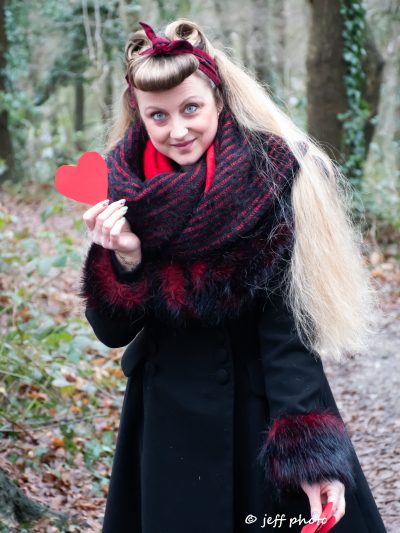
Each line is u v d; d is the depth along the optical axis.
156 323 2.26
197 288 2.07
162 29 2.42
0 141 13.91
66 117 17.36
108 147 2.41
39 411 4.27
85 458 3.88
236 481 2.21
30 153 14.35
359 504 2.21
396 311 7.07
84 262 2.18
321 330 2.13
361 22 9.63
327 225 2.15
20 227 9.40
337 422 2.05
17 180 13.87
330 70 9.72
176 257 2.08
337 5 9.52
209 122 2.10
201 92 2.08
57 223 9.62
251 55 13.80
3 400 4.21
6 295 5.06
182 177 2.04
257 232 2.06
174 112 2.07
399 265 8.69
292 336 2.11
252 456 2.19
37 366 4.34
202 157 2.13
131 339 2.29
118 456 2.37
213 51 2.18
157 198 2.04
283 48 14.19
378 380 5.68
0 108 13.51
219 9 13.59
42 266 4.27
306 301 2.10
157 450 2.23
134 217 2.08
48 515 3.22
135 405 2.34
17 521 3.12
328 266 2.14
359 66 9.73
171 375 2.24
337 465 1.99
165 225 2.05
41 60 14.94
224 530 2.16
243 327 2.20
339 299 2.15
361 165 9.85
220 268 2.06
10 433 3.93
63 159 13.90
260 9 13.45
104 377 4.96
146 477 2.24
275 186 2.07
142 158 2.22
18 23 14.32
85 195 2.11
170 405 2.22
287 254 2.09
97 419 4.47
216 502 2.17
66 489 3.66
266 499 2.17
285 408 2.04
